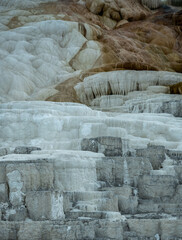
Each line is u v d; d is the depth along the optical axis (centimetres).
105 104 2461
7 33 3064
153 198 1230
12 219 1041
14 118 1647
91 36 3216
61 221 993
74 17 3512
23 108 1803
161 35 3462
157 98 2205
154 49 3284
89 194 1148
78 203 1137
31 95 2619
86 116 1648
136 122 1662
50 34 3155
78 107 1811
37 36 3122
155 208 1184
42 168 1120
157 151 1395
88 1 3747
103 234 1010
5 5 3650
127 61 3017
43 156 1225
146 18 3919
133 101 2323
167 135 1677
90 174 1248
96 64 2998
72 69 2964
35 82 2759
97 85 2539
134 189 1255
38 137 1622
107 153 1392
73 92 2644
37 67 2877
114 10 3806
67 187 1200
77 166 1223
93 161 1267
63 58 3044
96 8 3734
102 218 1067
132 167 1290
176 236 1054
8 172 1089
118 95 2459
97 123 1598
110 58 3031
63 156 1229
